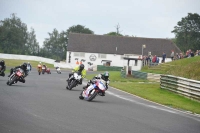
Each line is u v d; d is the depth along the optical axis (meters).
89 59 142.50
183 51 173.88
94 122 15.96
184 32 180.00
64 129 13.74
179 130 16.20
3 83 33.50
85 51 142.50
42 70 72.31
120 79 61.56
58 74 75.19
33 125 13.94
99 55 142.50
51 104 20.88
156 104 28.56
